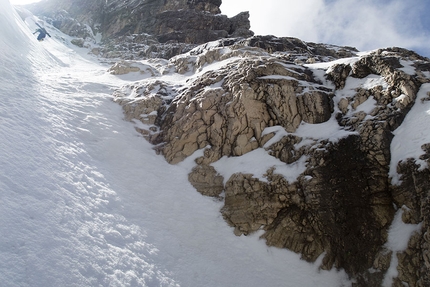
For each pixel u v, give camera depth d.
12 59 11.05
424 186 6.85
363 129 8.71
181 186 9.32
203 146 10.43
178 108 11.73
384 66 9.86
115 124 11.06
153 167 9.81
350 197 7.75
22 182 5.56
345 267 7.10
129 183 8.56
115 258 5.55
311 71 12.32
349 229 7.41
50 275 4.30
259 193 8.47
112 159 9.23
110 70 17.72
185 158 10.27
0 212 4.58
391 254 6.68
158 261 6.37
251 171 8.95
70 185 6.63
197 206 8.72
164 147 10.73
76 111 10.40
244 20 34.41
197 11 34.22
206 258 7.20
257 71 11.38
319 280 7.09
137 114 12.09
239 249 7.69
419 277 6.06
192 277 6.50
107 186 7.72
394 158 7.88
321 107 10.08
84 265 4.90
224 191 9.04
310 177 8.20
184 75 16.50
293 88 10.81
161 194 8.76
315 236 7.62
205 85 12.20
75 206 6.10
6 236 4.31
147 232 7.01
